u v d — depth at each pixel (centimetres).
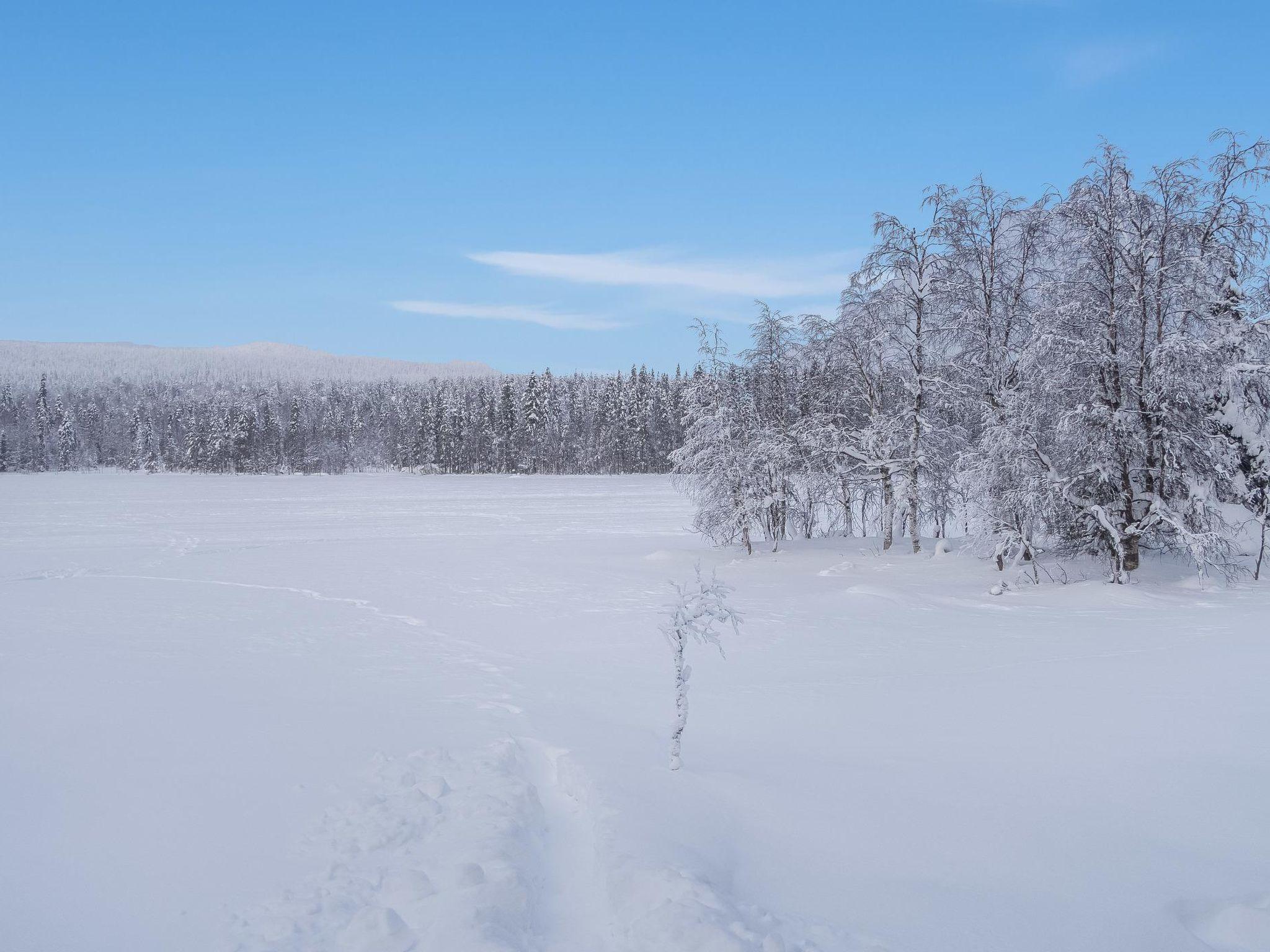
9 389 15575
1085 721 761
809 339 2812
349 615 1789
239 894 448
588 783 599
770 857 480
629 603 1934
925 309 2466
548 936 396
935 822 532
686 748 725
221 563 2872
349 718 866
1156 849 485
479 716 884
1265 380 1772
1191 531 1792
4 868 489
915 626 1498
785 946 367
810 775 633
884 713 848
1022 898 428
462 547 3416
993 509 2003
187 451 12938
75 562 2908
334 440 13612
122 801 600
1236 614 1461
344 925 408
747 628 1520
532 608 1873
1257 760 621
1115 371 1895
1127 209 1877
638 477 11025
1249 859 468
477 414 12406
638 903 405
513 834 513
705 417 2811
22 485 8612
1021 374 2027
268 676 1145
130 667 1202
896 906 419
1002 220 2319
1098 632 1343
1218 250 1828
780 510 2947
